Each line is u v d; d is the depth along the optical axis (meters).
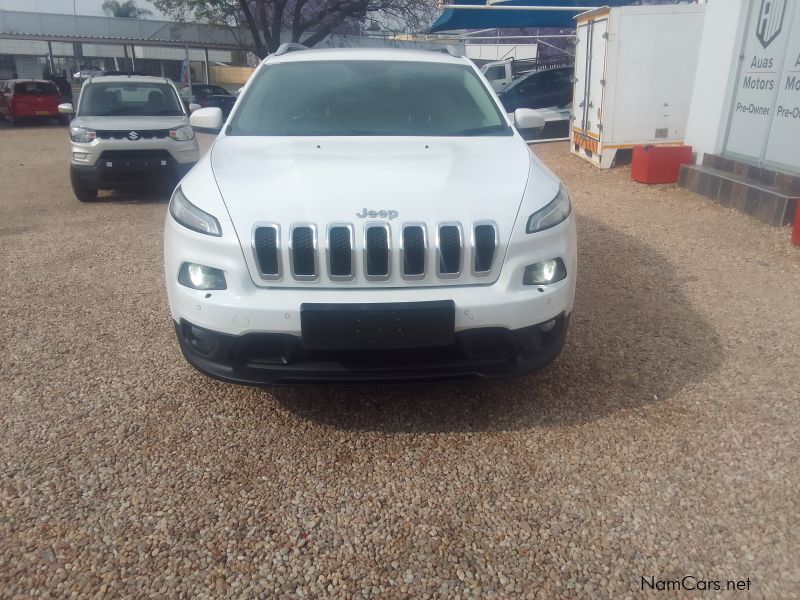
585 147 10.70
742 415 3.24
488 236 2.83
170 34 29.56
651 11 9.32
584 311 4.58
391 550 2.40
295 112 3.98
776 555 2.36
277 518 2.56
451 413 3.30
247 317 2.77
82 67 39.31
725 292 4.91
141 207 8.57
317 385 2.88
